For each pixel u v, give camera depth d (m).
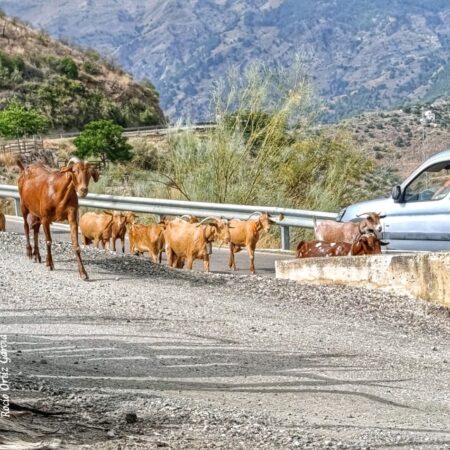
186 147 28.62
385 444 8.14
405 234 19.53
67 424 7.86
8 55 130.50
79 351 11.48
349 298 16.56
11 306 14.23
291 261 18.62
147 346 12.02
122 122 131.00
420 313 15.87
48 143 87.50
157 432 8.00
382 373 11.52
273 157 27.70
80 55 147.75
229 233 20.25
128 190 31.19
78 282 16.61
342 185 27.83
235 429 8.33
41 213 17.50
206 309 15.00
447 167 19.44
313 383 10.68
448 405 10.16
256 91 27.89
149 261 18.92
